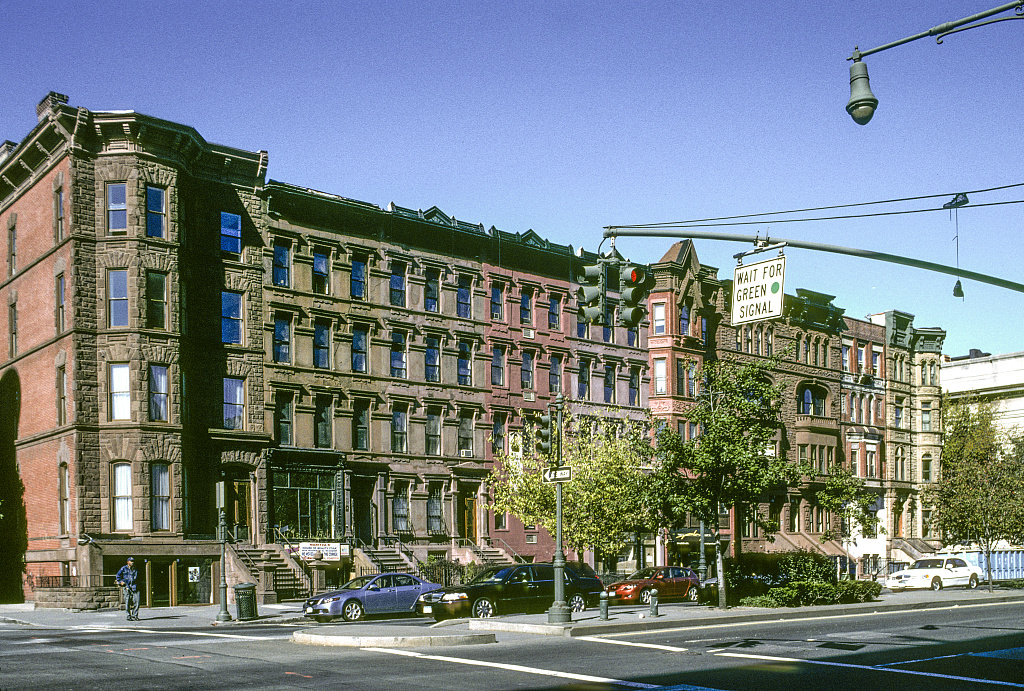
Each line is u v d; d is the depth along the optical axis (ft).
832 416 232.12
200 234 138.92
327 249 153.07
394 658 62.95
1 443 149.48
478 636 73.46
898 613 108.58
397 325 159.53
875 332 249.96
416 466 159.12
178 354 130.62
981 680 54.24
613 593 125.18
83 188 128.88
